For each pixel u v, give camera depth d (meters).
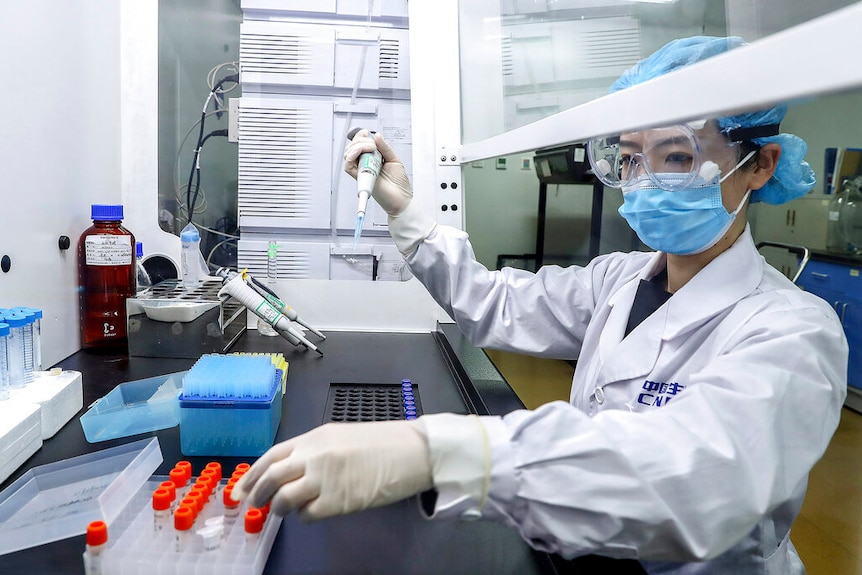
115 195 1.66
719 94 0.52
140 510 0.70
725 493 0.56
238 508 0.67
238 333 1.59
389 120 1.78
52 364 1.31
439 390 1.23
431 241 1.28
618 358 0.92
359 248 1.78
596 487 0.53
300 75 1.74
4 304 1.13
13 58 1.15
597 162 0.93
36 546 0.65
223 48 1.74
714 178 0.78
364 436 0.57
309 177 1.76
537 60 1.42
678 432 0.58
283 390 1.17
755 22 1.09
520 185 2.50
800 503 0.79
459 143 1.77
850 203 3.08
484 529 0.72
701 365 0.82
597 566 0.64
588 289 1.21
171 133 1.72
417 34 1.75
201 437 0.89
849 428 2.75
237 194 1.77
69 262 1.39
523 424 0.57
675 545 0.55
